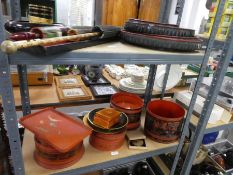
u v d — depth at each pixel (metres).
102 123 0.83
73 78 1.55
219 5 0.71
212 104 0.92
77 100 1.23
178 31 0.74
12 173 0.86
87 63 0.57
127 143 0.92
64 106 1.21
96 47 0.64
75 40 0.59
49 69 1.42
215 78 0.87
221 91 1.28
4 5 0.80
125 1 2.28
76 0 2.18
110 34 0.77
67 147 0.68
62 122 0.81
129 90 1.29
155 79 1.33
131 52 0.62
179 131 0.96
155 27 0.73
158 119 0.92
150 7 2.23
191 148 1.03
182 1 1.09
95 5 2.30
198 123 0.98
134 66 1.84
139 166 1.39
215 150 1.66
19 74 0.93
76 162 0.77
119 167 1.36
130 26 0.80
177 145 0.97
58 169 0.72
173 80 1.43
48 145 0.69
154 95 1.36
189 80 1.57
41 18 0.73
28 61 0.49
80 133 0.76
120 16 2.32
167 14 1.11
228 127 1.21
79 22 2.28
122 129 0.86
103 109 0.93
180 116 0.96
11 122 0.55
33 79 1.35
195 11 2.25
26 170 0.70
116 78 1.61
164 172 1.23
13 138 0.58
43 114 0.86
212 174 1.35
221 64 0.84
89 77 1.52
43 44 0.47
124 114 0.95
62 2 2.11
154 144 0.94
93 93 1.32
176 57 0.71
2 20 0.43
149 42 0.70
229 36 0.79
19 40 0.46
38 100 1.17
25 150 0.80
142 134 0.97
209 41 0.76
